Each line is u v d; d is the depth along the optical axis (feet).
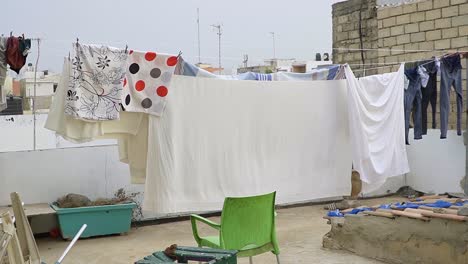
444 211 17.35
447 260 17.06
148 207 18.67
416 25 34.35
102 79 17.13
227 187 19.49
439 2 32.94
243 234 15.25
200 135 19.03
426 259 17.71
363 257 19.89
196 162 18.98
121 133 18.88
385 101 22.40
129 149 19.15
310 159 21.09
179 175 18.75
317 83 21.16
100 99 17.16
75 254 22.12
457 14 32.04
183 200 18.81
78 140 17.48
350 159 21.89
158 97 18.24
